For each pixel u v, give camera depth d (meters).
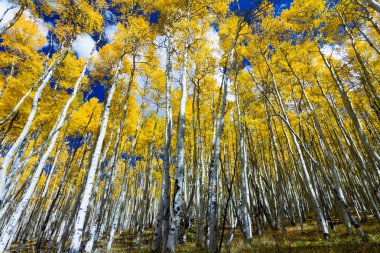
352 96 12.41
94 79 11.51
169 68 8.93
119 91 12.92
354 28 9.12
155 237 6.19
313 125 12.87
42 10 8.31
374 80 10.12
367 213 14.99
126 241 13.40
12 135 13.47
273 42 10.43
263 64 11.05
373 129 13.27
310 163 11.24
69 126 12.84
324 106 12.77
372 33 9.95
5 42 10.23
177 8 9.52
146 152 18.19
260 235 8.98
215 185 6.02
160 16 9.70
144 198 12.22
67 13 8.70
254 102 11.41
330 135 14.39
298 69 10.85
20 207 8.03
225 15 9.53
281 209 8.92
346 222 8.23
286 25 9.83
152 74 12.41
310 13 9.38
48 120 12.24
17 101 11.34
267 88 10.38
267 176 13.45
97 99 13.75
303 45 10.07
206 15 9.48
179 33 9.07
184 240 10.28
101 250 10.01
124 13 10.20
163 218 5.91
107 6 9.44
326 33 9.57
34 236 26.31
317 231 9.73
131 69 11.35
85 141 14.26
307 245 6.98
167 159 7.05
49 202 21.81
